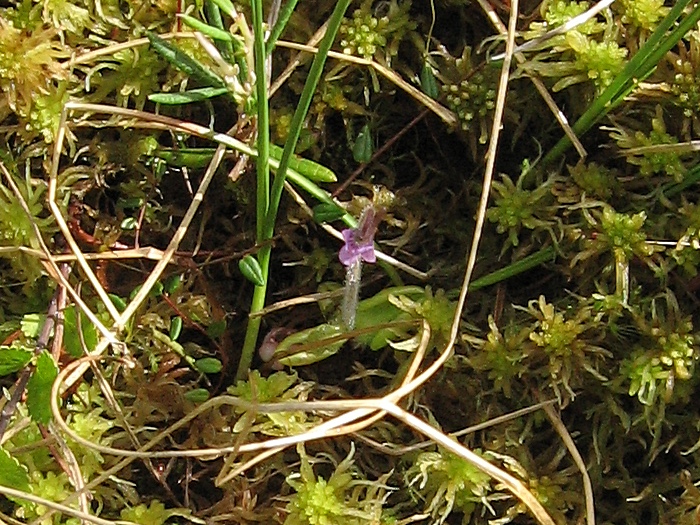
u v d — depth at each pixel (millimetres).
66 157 301
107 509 295
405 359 297
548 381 291
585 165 296
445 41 302
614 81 281
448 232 304
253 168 300
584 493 291
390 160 305
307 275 305
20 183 298
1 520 288
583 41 288
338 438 296
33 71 290
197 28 276
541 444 296
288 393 295
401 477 294
